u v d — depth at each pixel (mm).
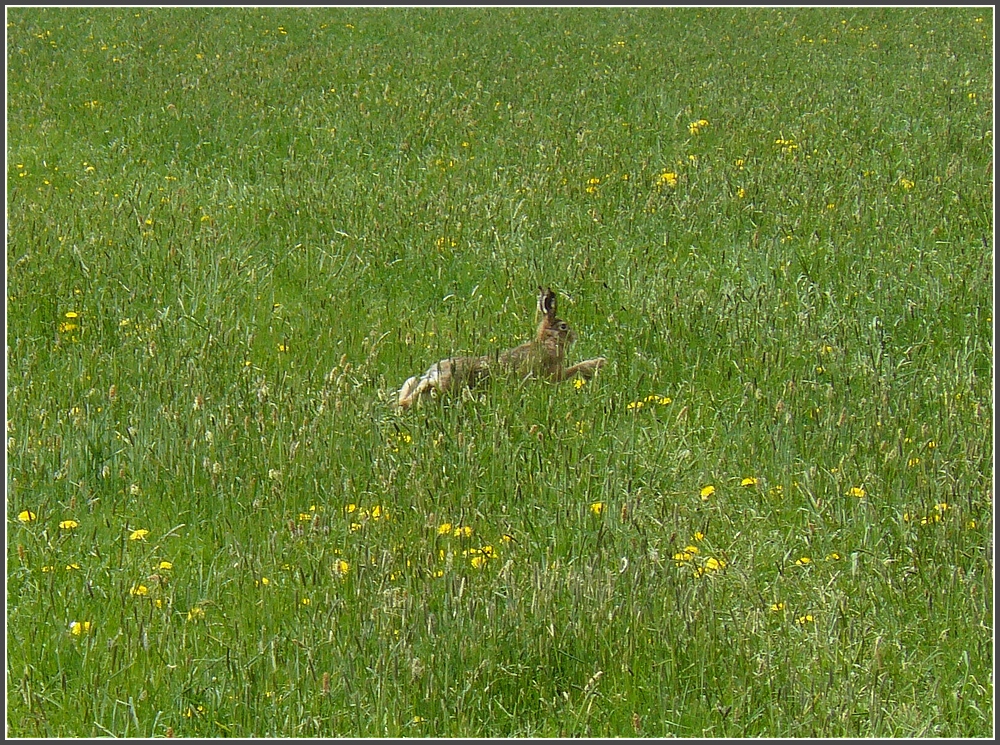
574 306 16016
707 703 8312
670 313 15078
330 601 9227
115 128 26453
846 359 14070
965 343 14367
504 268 17312
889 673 8586
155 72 32094
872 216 19438
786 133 25359
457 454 11453
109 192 21672
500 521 10453
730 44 37531
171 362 13750
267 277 17125
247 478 11266
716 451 11891
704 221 19422
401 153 23672
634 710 8336
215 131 25938
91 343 14594
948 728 8117
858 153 23312
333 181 21781
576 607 8875
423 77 31766
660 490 11086
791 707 8148
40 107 28047
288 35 38875
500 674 8484
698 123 25906
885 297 15977
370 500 10930
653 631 8734
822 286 16688
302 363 14133
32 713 7988
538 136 25188
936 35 38969
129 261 17516
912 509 10641
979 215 19531
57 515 10758
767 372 13820
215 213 20234
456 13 43844
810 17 42781
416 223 19188
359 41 37812
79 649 8773
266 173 23016
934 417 12648
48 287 16359
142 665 8516
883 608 9273
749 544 10188
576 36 39062
